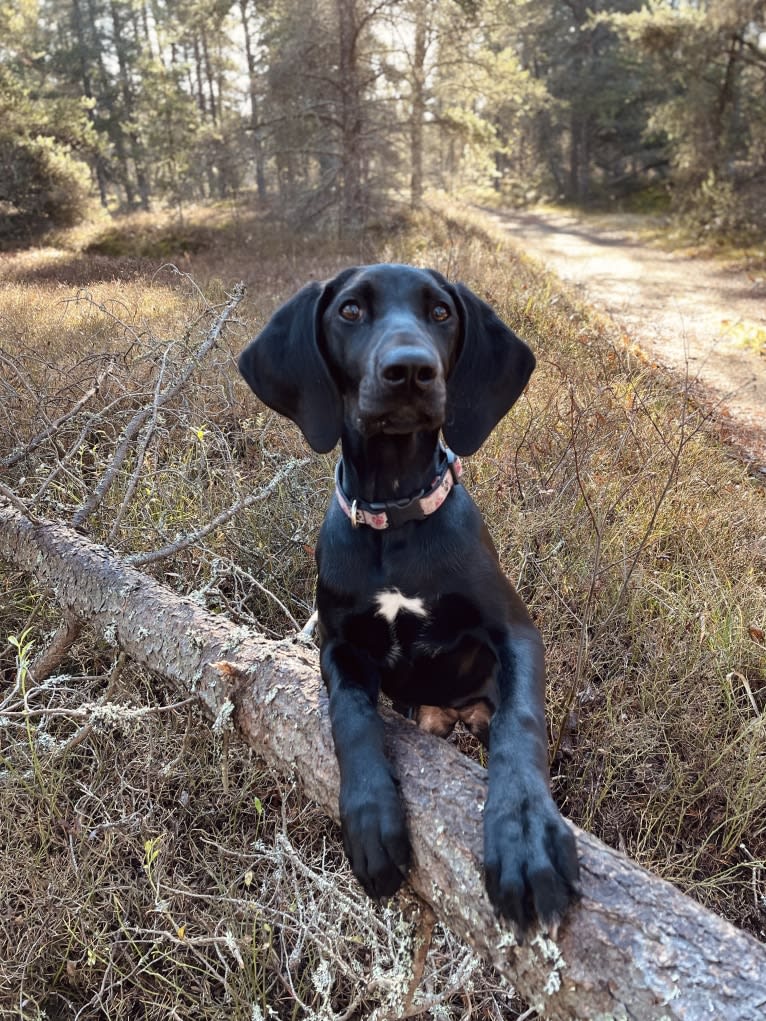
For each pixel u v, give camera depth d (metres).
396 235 4.70
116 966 0.63
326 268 3.47
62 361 1.54
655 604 0.99
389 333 0.59
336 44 5.12
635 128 10.17
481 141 5.53
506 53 5.40
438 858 0.46
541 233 7.20
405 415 0.57
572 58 10.49
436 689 0.69
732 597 0.97
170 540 1.02
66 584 0.81
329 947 0.60
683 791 0.76
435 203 6.18
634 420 1.38
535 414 1.41
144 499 1.07
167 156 6.80
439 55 5.38
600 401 1.43
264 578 1.03
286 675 0.62
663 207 9.26
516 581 0.98
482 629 0.64
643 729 0.80
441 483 0.63
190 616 0.71
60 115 7.45
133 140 10.52
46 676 0.89
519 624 0.64
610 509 1.09
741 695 0.88
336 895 0.61
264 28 6.36
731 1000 0.36
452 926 0.46
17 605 0.96
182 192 6.79
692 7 6.00
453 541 0.63
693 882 0.68
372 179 5.30
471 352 0.69
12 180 6.88
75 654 0.90
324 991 0.56
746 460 1.59
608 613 0.94
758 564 1.13
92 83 12.21
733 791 0.76
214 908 0.65
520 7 5.42
